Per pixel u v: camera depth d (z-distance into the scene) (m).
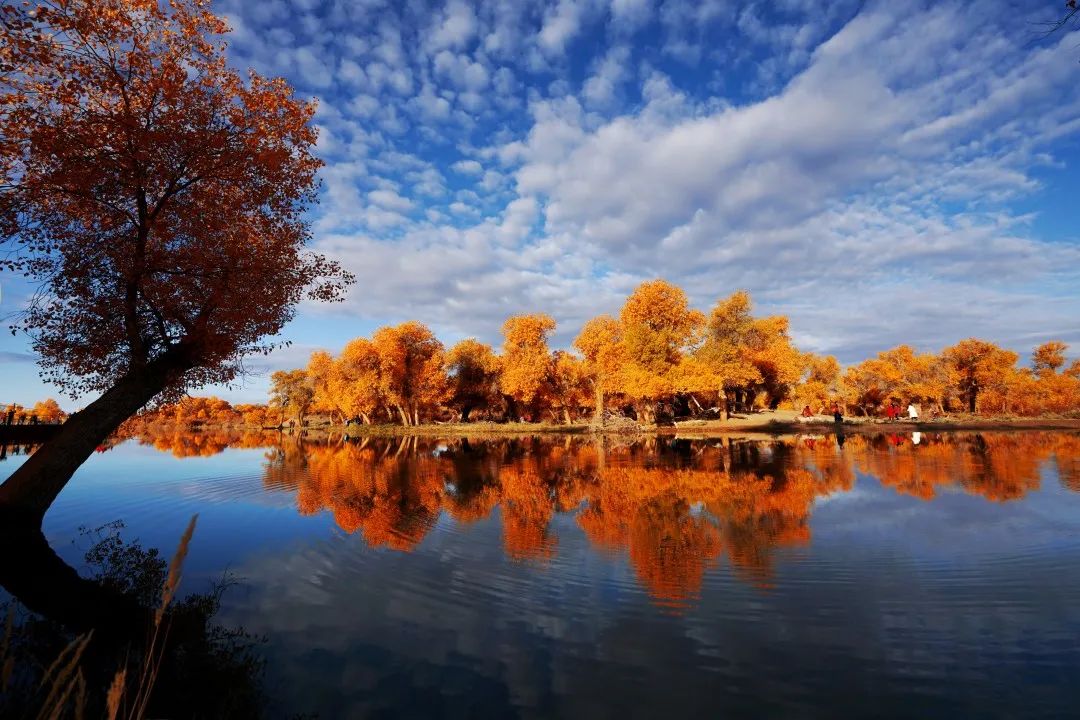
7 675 1.67
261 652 5.45
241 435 65.31
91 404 9.29
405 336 60.25
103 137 8.82
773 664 5.02
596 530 10.34
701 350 50.88
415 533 10.41
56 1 8.23
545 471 19.83
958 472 16.11
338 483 17.48
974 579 7.04
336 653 5.44
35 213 9.30
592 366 52.72
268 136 10.64
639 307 51.28
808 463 19.52
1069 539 8.64
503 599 6.86
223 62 10.27
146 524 11.48
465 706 4.43
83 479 19.08
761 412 56.81
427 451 30.98
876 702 4.34
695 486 15.20
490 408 72.56
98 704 4.39
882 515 10.77
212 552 9.24
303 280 11.50
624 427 47.94
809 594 6.73
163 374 9.95
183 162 9.73
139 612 6.52
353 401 59.03
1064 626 5.62
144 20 9.30
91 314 10.39
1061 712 4.14
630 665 5.07
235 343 10.91
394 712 4.36
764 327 55.88
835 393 57.56
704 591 6.95
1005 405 54.59
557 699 4.52
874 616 6.01
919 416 51.00
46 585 7.18
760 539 9.30
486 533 10.32
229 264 10.22
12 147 8.23
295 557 8.88
